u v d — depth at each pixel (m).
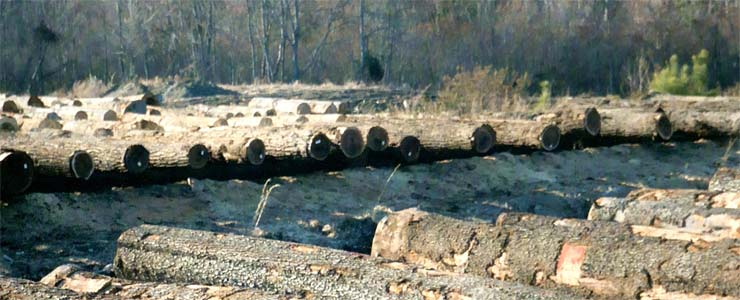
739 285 4.93
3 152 8.60
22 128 13.88
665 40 47.34
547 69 46.16
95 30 49.03
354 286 5.09
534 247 5.65
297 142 10.40
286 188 10.37
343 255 5.41
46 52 45.12
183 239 5.94
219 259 5.62
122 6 50.94
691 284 5.09
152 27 50.00
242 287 5.17
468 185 11.40
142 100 17.19
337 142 10.81
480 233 5.88
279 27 51.53
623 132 13.75
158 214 9.17
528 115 15.87
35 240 8.18
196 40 49.72
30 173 8.69
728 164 13.55
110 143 9.62
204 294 4.87
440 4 49.03
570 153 13.12
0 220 8.34
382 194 10.68
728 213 6.80
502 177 11.81
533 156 12.69
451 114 16.62
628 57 45.78
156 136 11.26
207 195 9.74
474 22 48.28
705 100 20.97
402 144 11.55
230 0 52.69
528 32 47.44
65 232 8.45
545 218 5.98
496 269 5.74
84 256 7.84
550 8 50.59
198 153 9.94
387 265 5.20
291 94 28.16
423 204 10.44
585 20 48.94
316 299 5.14
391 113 16.77
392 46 47.03
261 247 5.68
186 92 28.53
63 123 14.01
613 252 5.40
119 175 9.55
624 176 12.59
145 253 5.95
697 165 13.44
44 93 43.69
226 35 52.62
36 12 46.06
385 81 43.88
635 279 5.25
